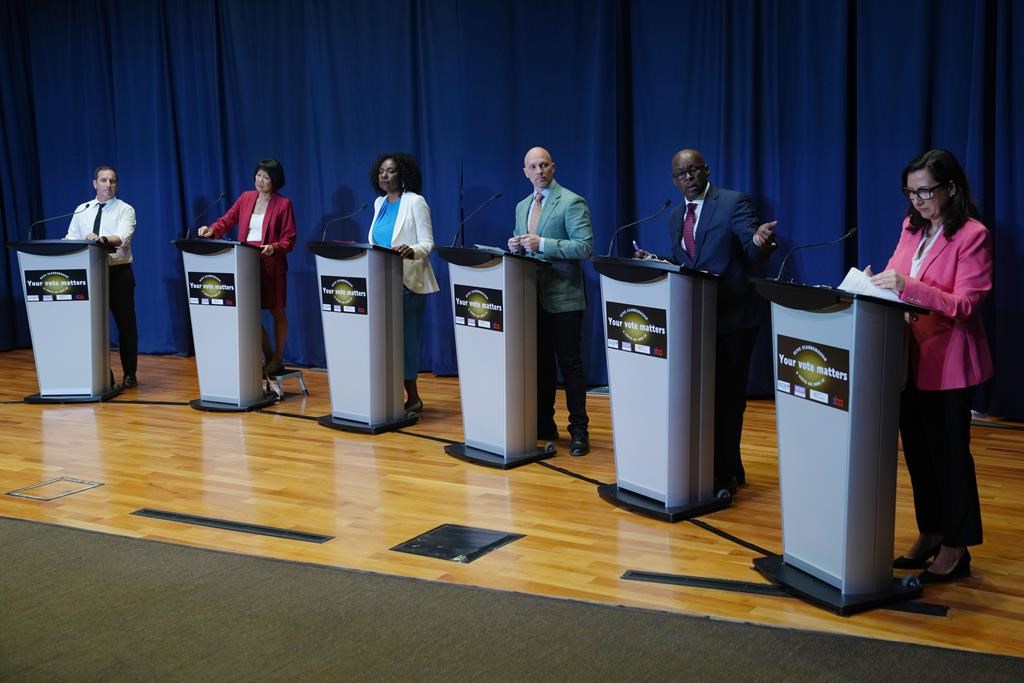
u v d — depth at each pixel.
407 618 2.71
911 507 3.62
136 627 2.67
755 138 5.38
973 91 4.74
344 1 6.57
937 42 4.85
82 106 7.99
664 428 3.53
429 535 3.41
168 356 7.64
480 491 3.93
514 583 2.97
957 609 2.73
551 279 4.44
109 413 5.49
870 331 2.58
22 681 2.36
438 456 4.47
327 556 3.22
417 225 5.21
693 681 2.32
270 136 7.02
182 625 2.67
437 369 6.52
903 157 4.97
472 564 3.13
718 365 3.75
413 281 5.21
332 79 6.68
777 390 2.92
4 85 8.07
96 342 5.80
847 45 5.07
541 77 6.00
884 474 2.70
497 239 6.25
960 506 2.83
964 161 4.85
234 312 5.38
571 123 5.96
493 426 4.34
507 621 2.68
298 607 2.79
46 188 8.27
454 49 6.25
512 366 4.25
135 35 7.50
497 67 6.09
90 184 8.03
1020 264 4.77
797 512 2.91
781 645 2.51
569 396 4.51
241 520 3.61
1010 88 4.69
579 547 3.28
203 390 5.57
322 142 6.77
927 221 2.86
